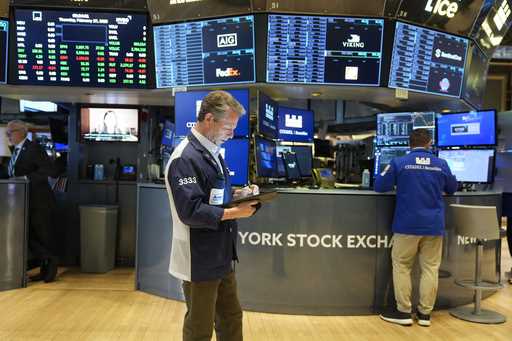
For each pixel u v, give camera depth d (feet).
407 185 10.98
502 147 17.22
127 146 18.19
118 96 15.76
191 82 13.94
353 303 11.77
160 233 13.14
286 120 16.42
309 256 11.69
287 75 13.55
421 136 11.39
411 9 13.52
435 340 10.11
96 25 13.93
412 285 12.11
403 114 17.99
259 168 12.50
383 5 13.23
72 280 14.98
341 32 13.42
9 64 13.98
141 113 17.63
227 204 5.83
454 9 14.06
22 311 11.55
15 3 13.67
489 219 11.01
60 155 18.39
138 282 13.78
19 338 9.71
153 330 10.36
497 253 14.34
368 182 18.10
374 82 13.87
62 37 13.93
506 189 17.04
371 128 22.56
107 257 16.30
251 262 11.82
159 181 15.29
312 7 13.14
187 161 5.85
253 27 13.26
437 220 10.84
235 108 6.07
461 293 12.91
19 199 13.69
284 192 11.68
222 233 6.17
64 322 10.78
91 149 18.10
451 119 16.20
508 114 17.15
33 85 14.08
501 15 16.08
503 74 33.68
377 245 11.82
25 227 13.85
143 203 13.70
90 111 17.39
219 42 13.56
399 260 11.22
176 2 13.44
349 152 23.18
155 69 14.14
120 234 17.44
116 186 17.46
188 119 12.51
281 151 15.43
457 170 16.08
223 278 6.45
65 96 15.93
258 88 14.42
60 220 17.42
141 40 14.02
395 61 13.88
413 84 14.37
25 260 13.91
